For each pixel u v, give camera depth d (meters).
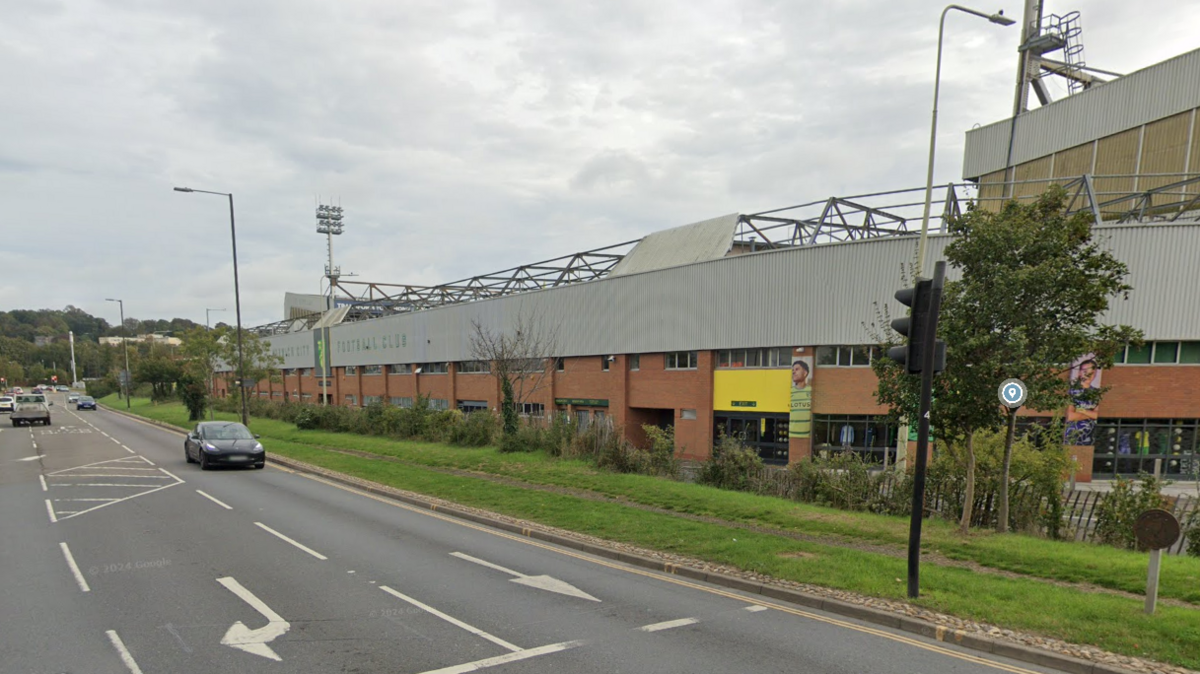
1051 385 9.75
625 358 33.94
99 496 15.04
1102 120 29.77
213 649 6.15
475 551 10.12
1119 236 23.50
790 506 12.80
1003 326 9.92
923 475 7.39
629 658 6.01
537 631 6.69
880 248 25.92
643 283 32.84
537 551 10.20
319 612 7.21
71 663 5.81
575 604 7.59
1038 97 35.47
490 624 6.88
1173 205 25.55
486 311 42.53
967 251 10.20
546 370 35.91
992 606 6.93
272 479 18.06
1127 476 24.30
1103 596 7.36
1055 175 31.88
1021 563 8.77
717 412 30.34
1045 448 13.03
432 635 6.55
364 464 19.95
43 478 18.12
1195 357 23.72
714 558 9.21
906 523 11.52
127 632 6.57
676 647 6.28
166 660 5.88
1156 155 27.64
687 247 34.66
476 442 24.11
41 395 44.97
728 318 29.47
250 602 7.54
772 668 5.79
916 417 10.75
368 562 9.37
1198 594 7.24
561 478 16.58
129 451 25.97
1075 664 5.69
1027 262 9.93
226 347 44.09
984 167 35.69
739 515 12.16
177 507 13.65
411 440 26.78
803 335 27.38
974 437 12.73
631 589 8.20
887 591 7.54
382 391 54.91
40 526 11.71
